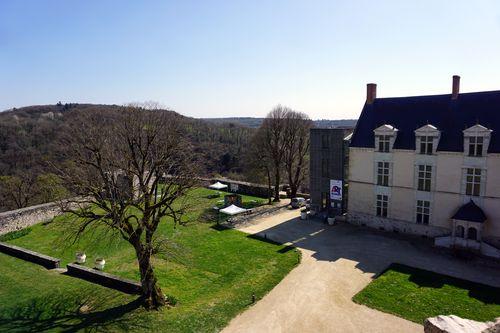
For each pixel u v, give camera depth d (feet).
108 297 85.05
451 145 124.77
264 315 80.79
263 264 110.52
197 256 117.91
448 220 127.24
